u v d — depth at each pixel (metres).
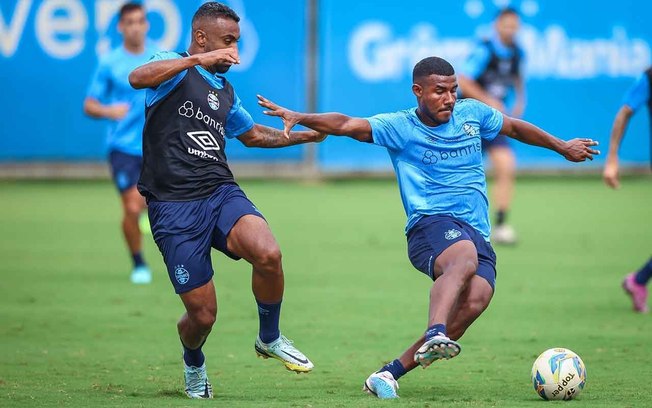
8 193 67.38
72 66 66.56
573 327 30.33
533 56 68.19
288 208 61.25
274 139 22.45
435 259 20.52
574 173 73.06
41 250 46.25
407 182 21.41
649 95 32.50
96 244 48.19
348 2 67.50
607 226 54.91
